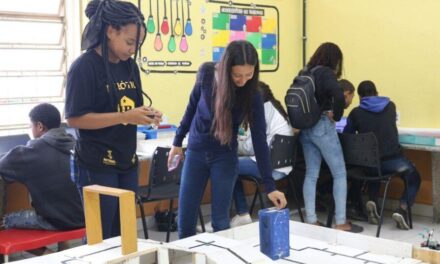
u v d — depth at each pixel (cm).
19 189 375
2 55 399
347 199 467
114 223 229
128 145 233
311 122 401
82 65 220
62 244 338
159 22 454
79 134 227
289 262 169
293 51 557
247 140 404
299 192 500
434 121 471
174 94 469
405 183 432
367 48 511
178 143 284
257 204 520
